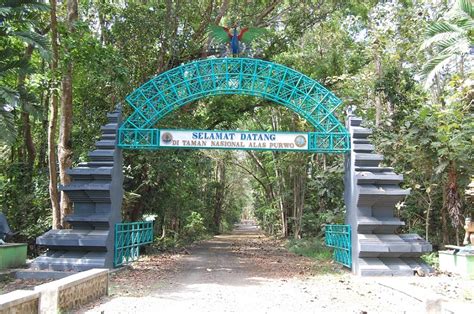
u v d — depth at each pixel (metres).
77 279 6.93
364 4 17.80
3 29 9.93
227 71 12.22
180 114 16.84
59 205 13.55
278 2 18.14
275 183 29.66
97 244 10.69
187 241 25.39
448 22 11.04
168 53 16.25
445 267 11.35
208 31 14.33
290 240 23.31
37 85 11.79
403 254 10.84
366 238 10.95
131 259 12.74
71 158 12.95
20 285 9.39
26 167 17.02
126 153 15.85
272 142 11.77
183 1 15.70
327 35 19.94
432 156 13.48
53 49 11.94
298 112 12.12
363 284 9.79
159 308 7.16
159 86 12.23
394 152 14.54
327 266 12.88
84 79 15.29
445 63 10.37
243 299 8.07
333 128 11.95
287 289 9.21
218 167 40.78
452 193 13.15
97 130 16.03
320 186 19.64
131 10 15.03
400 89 16.31
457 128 13.47
